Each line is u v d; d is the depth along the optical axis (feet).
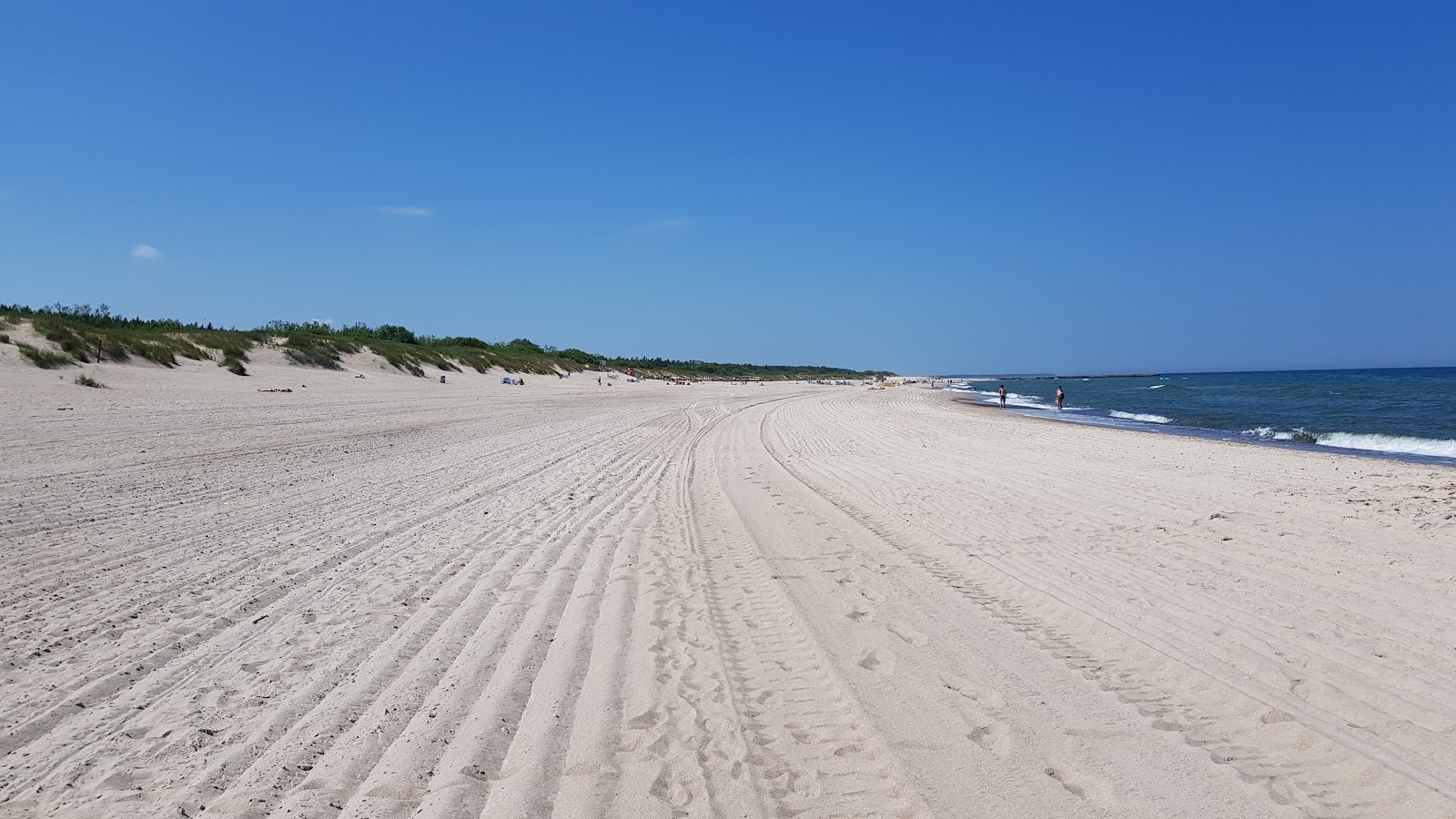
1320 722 12.66
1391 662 14.93
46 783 10.64
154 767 11.09
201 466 40.78
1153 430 88.53
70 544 23.97
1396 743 11.93
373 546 25.12
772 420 96.32
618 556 24.61
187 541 25.02
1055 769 11.36
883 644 16.70
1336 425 93.30
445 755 11.53
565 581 21.43
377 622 17.67
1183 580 21.07
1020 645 16.61
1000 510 32.53
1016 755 11.75
